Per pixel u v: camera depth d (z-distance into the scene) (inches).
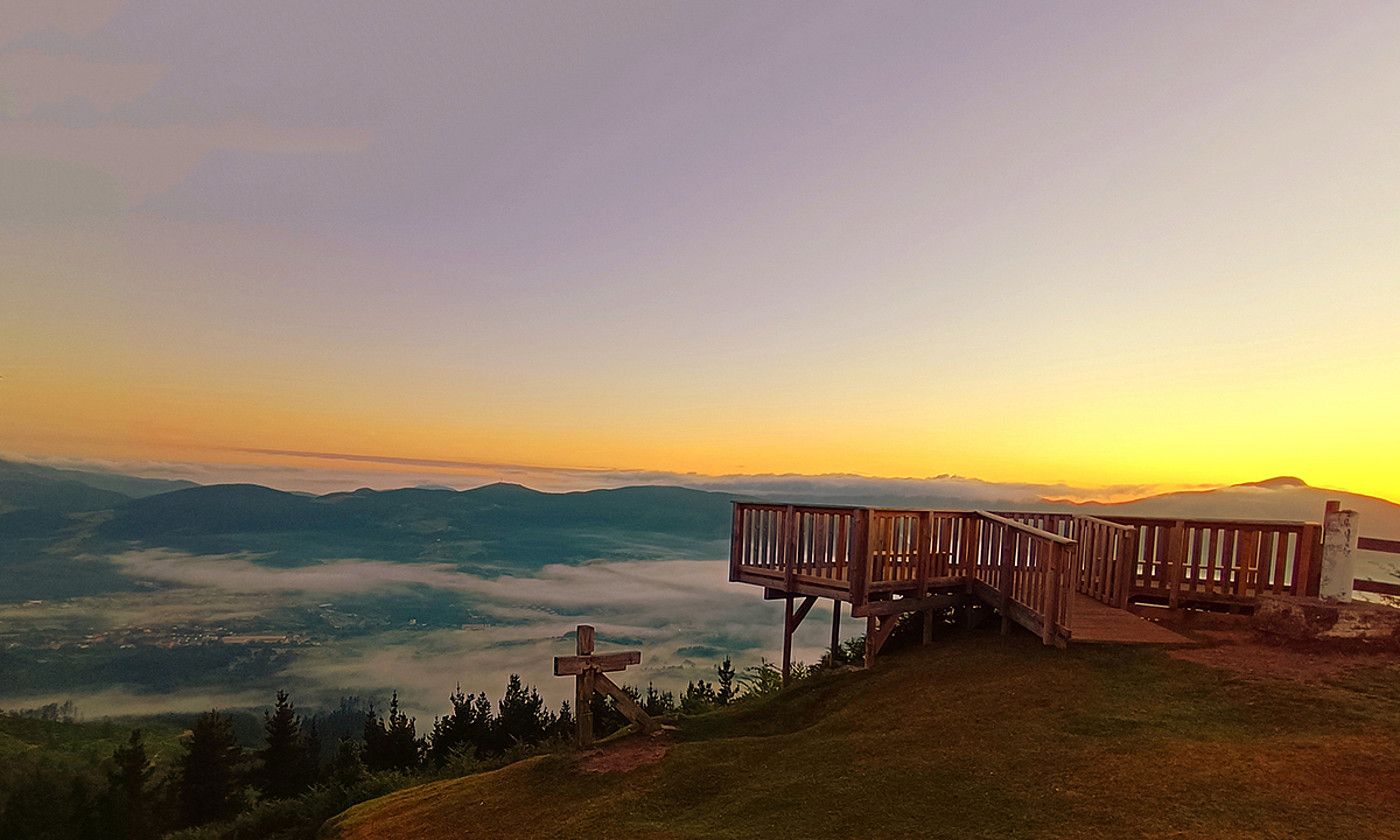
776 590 547.5
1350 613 380.5
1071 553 409.1
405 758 1656.0
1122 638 414.6
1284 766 247.6
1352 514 437.7
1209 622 457.1
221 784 1959.9
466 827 326.3
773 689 526.6
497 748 1605.6
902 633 535.5
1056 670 374.9
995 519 486.3
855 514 465.4
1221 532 492.4
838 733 355.3
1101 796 239.3
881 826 241.3
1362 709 295.7
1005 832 225.0
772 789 294.2
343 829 386.6
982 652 433.4
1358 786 230.4
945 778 271.1
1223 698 321.4
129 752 1775.3
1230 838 204.1
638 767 355.3
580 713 400.8
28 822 1419.8
